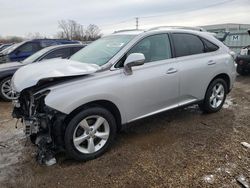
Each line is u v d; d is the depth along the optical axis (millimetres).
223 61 5168
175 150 3824
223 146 3922
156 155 3695
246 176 3152
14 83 3580
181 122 4918
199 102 4973
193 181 3084
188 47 4691
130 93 3818
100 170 3371
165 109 4395
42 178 3232
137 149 3887
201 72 4758
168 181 3104
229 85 5484
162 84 4176
